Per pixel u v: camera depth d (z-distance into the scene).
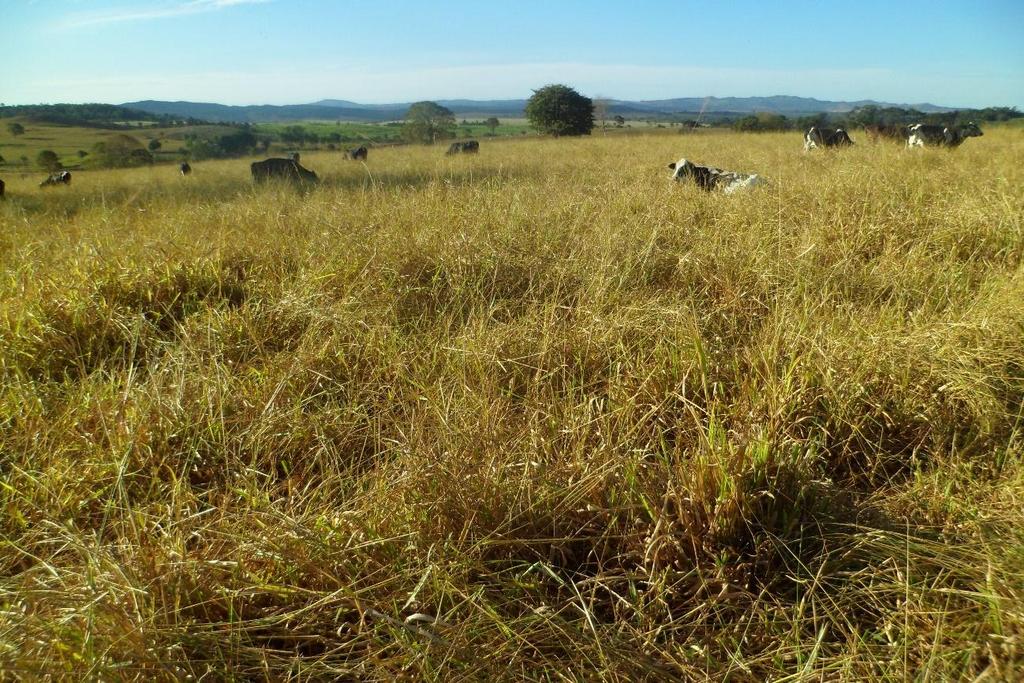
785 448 2.17
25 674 1.43
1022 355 2.67
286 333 3.40
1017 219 4.38
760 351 2.78
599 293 3.53
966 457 2.36
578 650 1.64
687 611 1.84
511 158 14.38
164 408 2.53
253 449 2.43
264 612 1.72
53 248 4.80
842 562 1.91
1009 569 1.74
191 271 4.04
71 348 3.18
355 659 1.66
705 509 1.96
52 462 2.31
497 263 4.06
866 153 10.20
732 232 4.73
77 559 1.95
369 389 2.88
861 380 2.62
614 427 2.44
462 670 1.58
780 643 1.70
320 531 1.89
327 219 5.25
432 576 1.78
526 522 2.01
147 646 1.51
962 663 1.56
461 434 2.27
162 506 2.06
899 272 3.82
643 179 8.20
